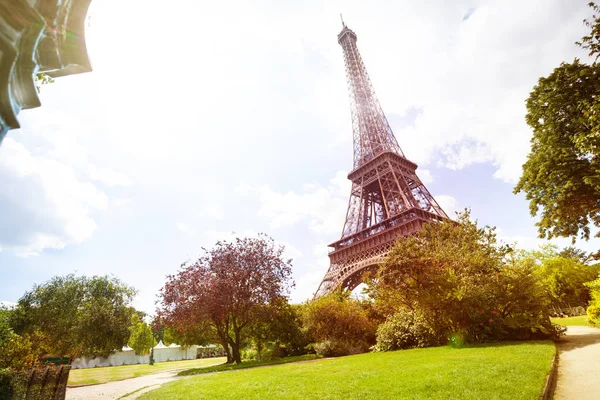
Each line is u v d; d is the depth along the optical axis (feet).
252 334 116.88
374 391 27.68
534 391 23.53
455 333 63.16
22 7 6.52
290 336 109.50
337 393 28.53
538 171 63.31
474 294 63.10
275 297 100.07
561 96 56.44
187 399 33.63
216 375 56.65
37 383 32.91
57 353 129.49
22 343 44.09
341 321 92.89
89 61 9.19
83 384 68.74
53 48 8.05
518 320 64.85
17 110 6.95
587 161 56.13
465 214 94.53
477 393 23.95
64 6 8.30
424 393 25.52
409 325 74.74
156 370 106.52
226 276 95.50
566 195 58.54
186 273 99.81
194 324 95.76
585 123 53.06
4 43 6.22
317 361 67.00
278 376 42.83
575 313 196.75
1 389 27.94
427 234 101.91
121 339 138.51
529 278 68.80
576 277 193.98
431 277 64.85
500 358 38.32
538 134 63.26
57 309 131.44
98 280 144.46
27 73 7.05
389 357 54.08
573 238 65.67
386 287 72.43
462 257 76.02
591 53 47.80
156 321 101.71
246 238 107.04
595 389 25.89
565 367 36.47
